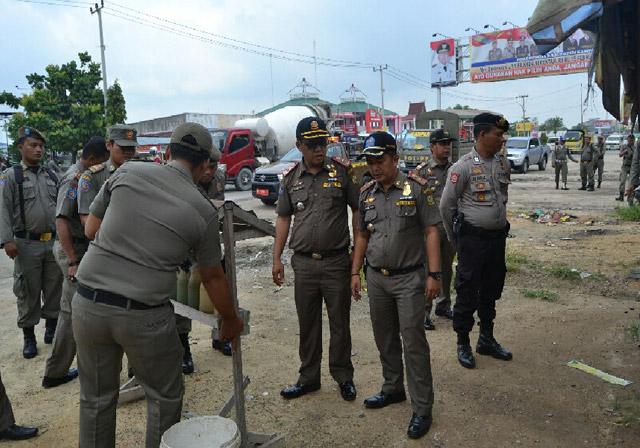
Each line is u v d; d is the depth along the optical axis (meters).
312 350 3.67
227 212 2.68
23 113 21.22
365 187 3.37
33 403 3.73
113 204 2.37
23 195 4.44
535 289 6.04
